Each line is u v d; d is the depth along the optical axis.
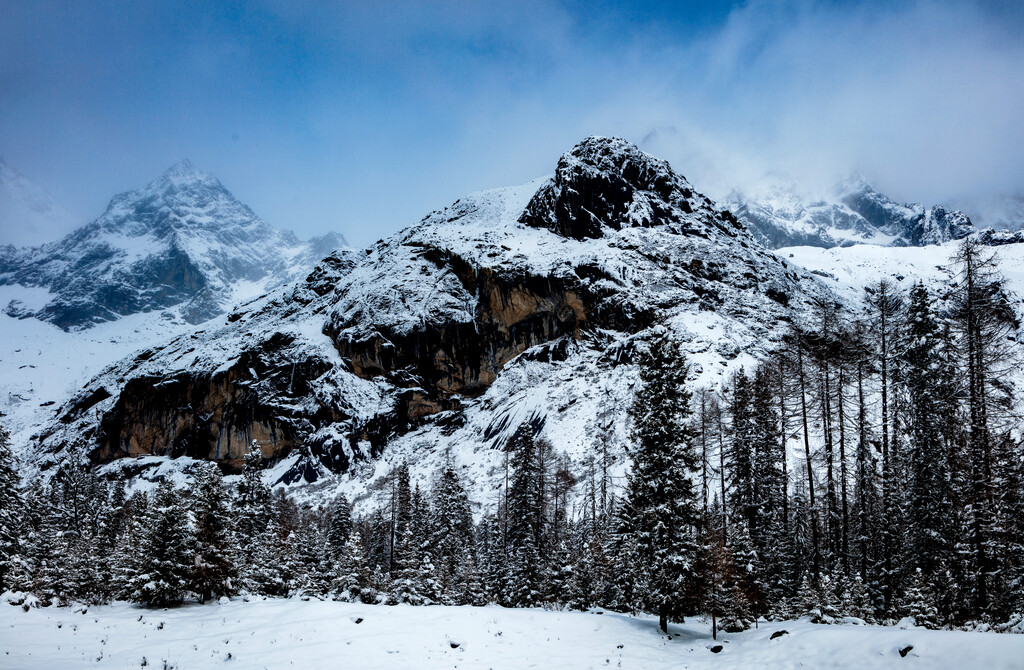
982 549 25.89
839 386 34.53
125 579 32.06
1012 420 27.50
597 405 88.94
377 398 122.38
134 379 137.12
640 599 31.00
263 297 179.75
